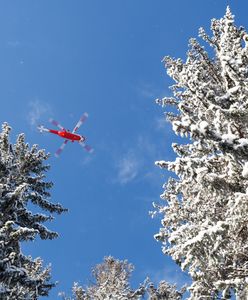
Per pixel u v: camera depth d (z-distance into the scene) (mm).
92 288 23703
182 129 8180
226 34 10305
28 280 14172
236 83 8727
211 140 8516
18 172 17750
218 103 9227
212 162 9742
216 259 9234
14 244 14078
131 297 23172
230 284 9344
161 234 12227
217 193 9336
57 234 17016
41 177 18391
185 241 9719
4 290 12617
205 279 10391
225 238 9570
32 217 16625
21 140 18781
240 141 7996
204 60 12852
